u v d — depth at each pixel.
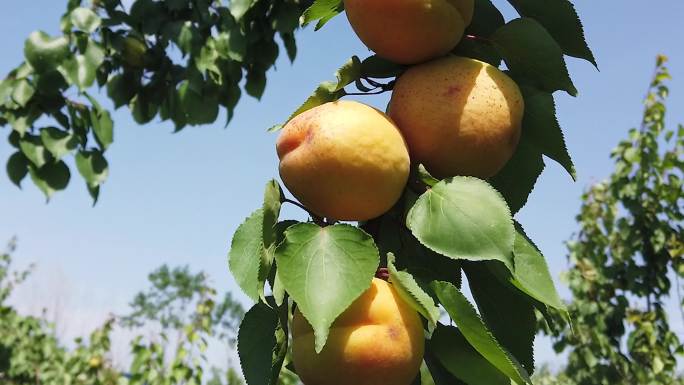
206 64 1.02
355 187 0.37
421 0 0.38
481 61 0.41
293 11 1.01
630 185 1.69
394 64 0.41
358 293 0.35
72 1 0.98
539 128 0.41
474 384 0.37
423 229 0.37
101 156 0.95
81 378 2.12
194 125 1.11
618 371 1.59
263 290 0.37
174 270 11.66
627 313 1.67
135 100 1.12
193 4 1.03
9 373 2.32
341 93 0.41
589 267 1.68
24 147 0.92
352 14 0.40
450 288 0.36
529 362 0.40
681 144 1.69
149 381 1.55
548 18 0.42
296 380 1.51
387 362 0.35
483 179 0.40
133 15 1.03
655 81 1.72
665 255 1.68
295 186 0.38
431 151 0.39
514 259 0.37
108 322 2.18
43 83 0.93
